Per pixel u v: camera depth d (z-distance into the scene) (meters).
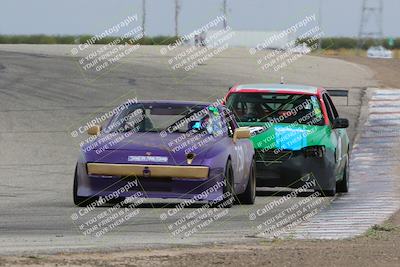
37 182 52.28
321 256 25.17
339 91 55.16
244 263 23.69
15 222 33.69
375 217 36.38
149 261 23.80
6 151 66.06
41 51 131.62
